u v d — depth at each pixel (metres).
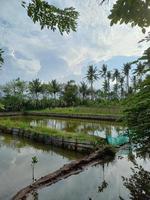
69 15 3.80
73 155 20.50
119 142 21.16
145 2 2.92
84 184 13.02
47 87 76.75
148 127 6.96
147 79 5.13
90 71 78.06
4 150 22.55
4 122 34.81
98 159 17.59
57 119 48.94
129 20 3.12
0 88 70.00
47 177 13.83
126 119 7.62
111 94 77.88
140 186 12.16
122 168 15.55
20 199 11.12
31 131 27.73
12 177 14.90
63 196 11.33
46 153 21.33
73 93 74.38
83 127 35.88
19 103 67.56
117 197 11.16
